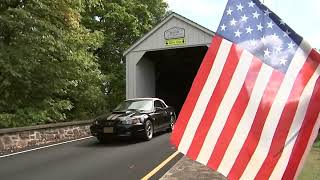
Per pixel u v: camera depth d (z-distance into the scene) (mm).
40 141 15258
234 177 3439
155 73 29562
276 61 3410
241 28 3496
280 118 3371
